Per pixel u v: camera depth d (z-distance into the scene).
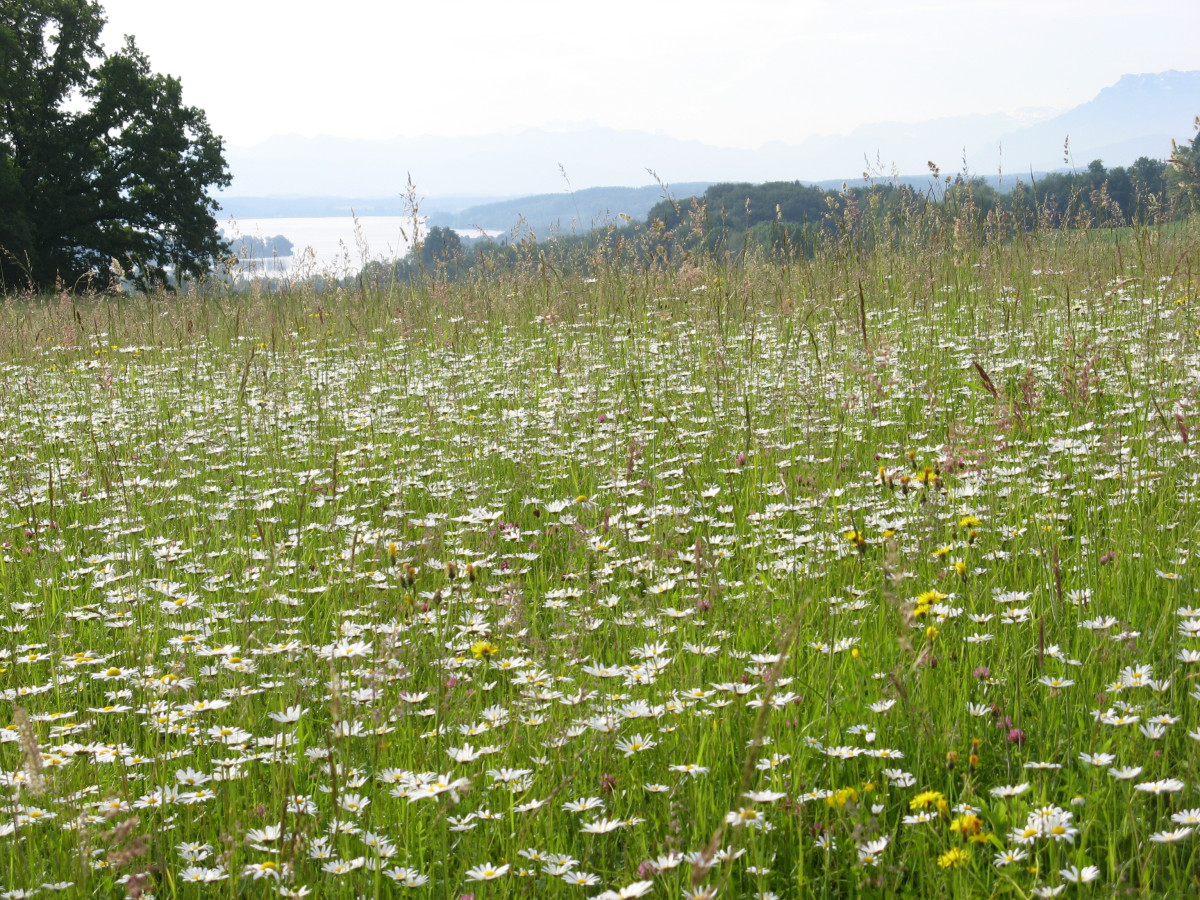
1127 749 2.73
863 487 5.28
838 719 3.08
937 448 5.40
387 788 2.88
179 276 13.87
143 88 40.44
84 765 3.09
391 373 9.09
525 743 3.07
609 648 3.78
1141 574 3.87
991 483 4.86
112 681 3.80
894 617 3.61
